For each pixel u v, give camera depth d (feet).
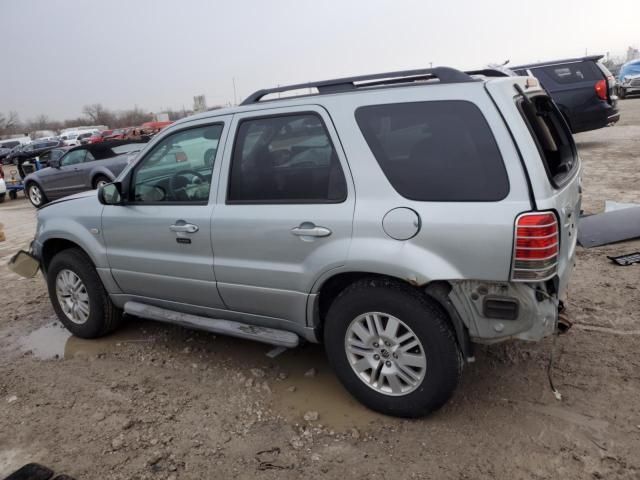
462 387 10.86
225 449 9.58
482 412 9.99
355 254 9.38
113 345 14.51
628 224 19.61
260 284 10.87
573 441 9.01
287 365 12.53
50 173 43.96
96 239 13.76
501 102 8.60
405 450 9.14
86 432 10.41
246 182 11.00
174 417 10.69
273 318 11.14
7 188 54.29
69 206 14.47
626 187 26.45
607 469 8.33
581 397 10.20
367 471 8.73
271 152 10.65
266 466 9.04
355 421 10.09
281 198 10.51
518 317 8.57
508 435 9.29
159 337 14.76
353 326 9.96
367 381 10.10
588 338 12.42
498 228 8.29
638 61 90.68
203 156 11.78
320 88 10.36
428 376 9.31
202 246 11.59
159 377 12.43
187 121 12.11
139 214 12.67
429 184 8.93
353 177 9.58
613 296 14.55
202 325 12.34
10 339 15.58
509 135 8.44
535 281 8.28
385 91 9.50
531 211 8.18
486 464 8.64
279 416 10.46
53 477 9.14
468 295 8.78
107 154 42.37
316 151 10.08
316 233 9.82
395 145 9.29
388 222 9.09
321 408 10.62
